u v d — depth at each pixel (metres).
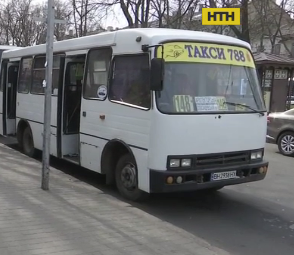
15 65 10.86
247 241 4.98
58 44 8.25
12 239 4.27
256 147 6.30
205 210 6.21
